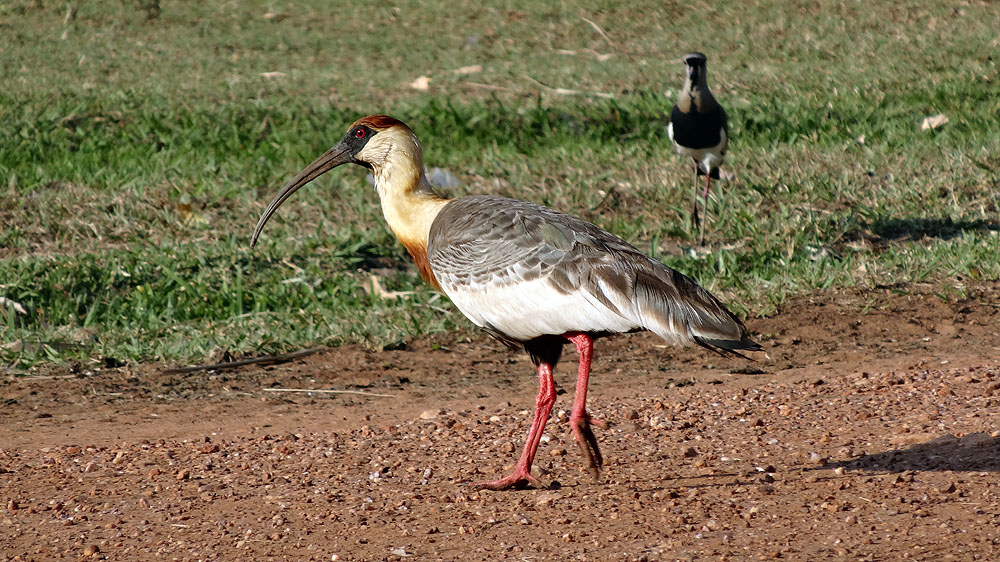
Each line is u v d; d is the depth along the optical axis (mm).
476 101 22047
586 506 7371
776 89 23000
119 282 13938
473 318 7949
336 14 30641
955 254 14266
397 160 8648
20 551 7008
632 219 16266
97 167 18031
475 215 7961
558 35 28484
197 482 8359
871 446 8391
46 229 15578
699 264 14398
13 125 20031
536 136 20438
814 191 16594
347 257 14805
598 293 7199
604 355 12133
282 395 11008
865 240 15203
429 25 29641
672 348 12242
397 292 13727
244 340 12430
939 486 7293
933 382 10164
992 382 9977
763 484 7594
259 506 7734
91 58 26266
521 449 8938
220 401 10836
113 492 8172
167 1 31703
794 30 27828
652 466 8266
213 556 6785
